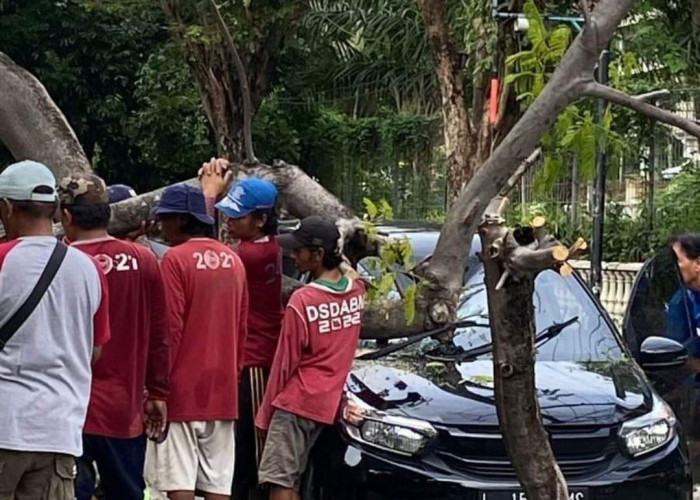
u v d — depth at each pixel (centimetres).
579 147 399
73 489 484
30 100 647
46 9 2084
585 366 654
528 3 406
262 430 608
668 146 1512
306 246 593
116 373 538
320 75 2303
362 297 594
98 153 2211
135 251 545
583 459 591
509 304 402
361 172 2362
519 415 414
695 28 1202
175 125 2059
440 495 570
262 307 658
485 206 415
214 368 594
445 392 607
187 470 593
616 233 1515
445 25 1257
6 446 453
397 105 2348
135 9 2078
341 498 591
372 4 2122
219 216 704
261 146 2197
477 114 1226
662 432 610
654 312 735
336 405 595
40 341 459
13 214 472
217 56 1426
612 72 427
